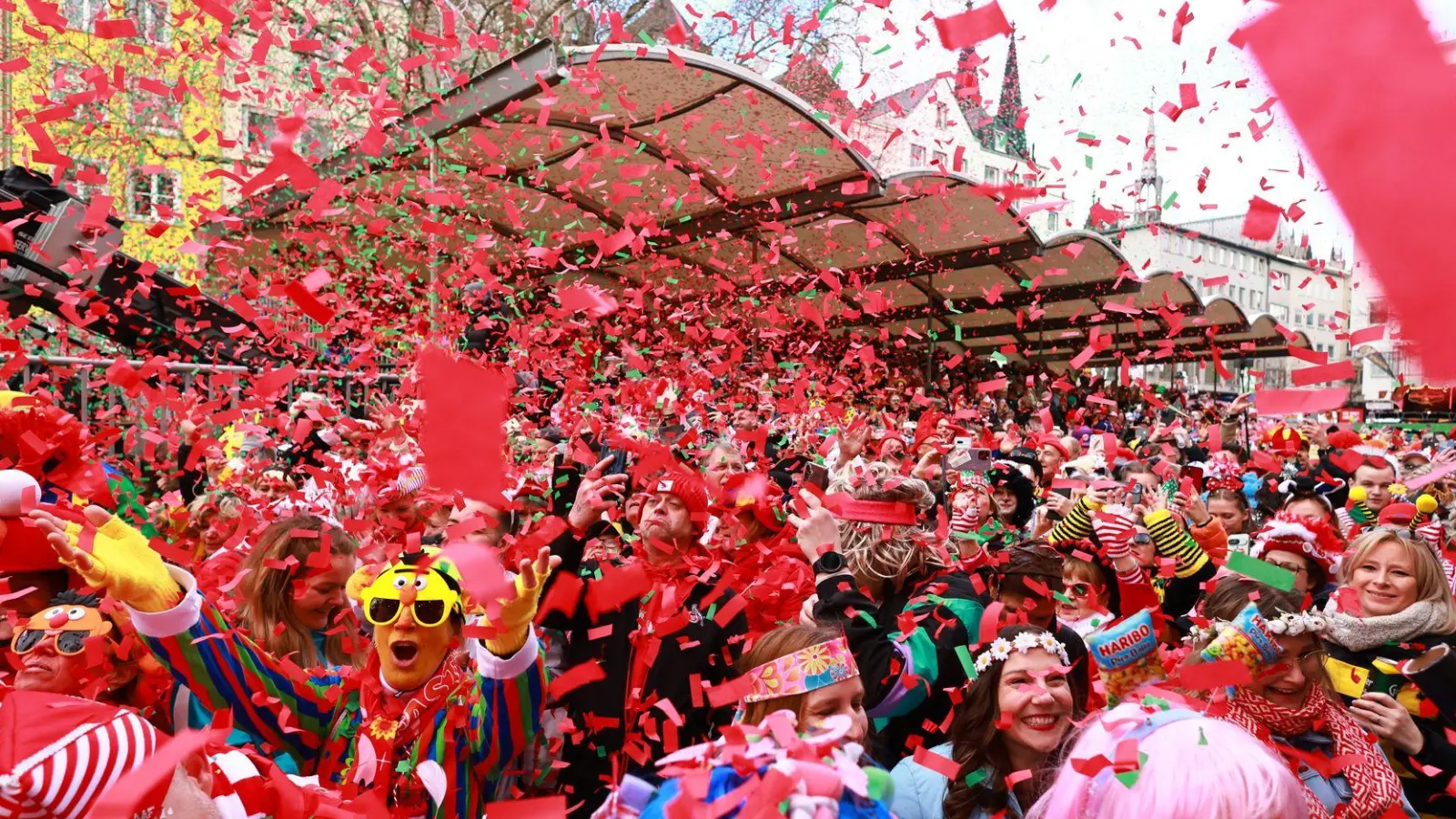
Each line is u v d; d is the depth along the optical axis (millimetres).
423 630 2338
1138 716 1564
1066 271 16500
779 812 1416
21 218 6406
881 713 2590
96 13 11289
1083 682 2439
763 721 1793
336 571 2725
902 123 14477
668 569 3002
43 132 4887
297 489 4504
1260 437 8922
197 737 1284
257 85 10648
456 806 2281
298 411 5586
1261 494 6691
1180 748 1399
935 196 12352
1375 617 2979
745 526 3480
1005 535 4684
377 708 2379
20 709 1216
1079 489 4766
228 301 7453
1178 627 3502
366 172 9617
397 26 15312
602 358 9023
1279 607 2479
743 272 16031
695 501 3014
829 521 2830
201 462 5148
